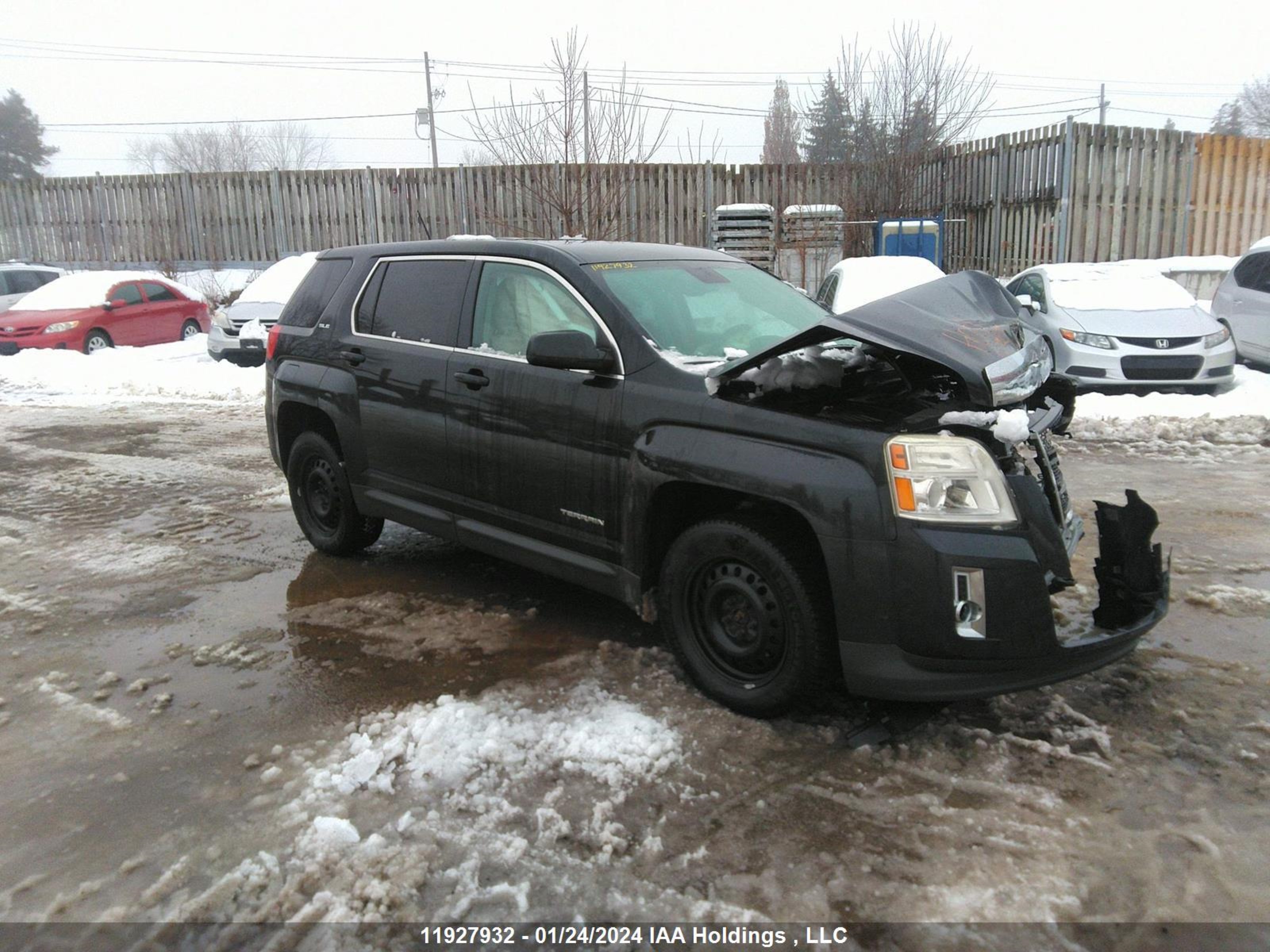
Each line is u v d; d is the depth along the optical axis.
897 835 2.82
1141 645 4.10
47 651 4.34
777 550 3.34
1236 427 8.55
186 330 18.42
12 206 25.41
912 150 18.88
